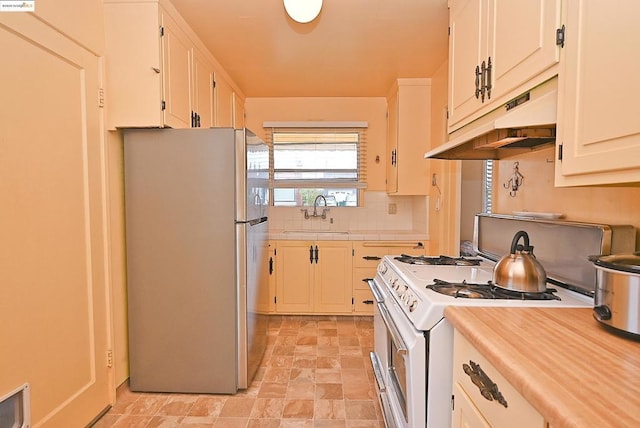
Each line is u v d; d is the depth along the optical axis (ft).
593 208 4.29
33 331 4.87
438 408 3.80
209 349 7.05
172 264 6.97
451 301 3.86
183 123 7.39
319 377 7.76
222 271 6.94
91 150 6.08
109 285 6.56
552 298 4.02
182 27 7.29
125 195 6.96
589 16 2.87
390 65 9.82
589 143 2.89
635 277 2.74
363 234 11.45
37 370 4.94
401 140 11.03
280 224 13.23
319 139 12.98
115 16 6.38
